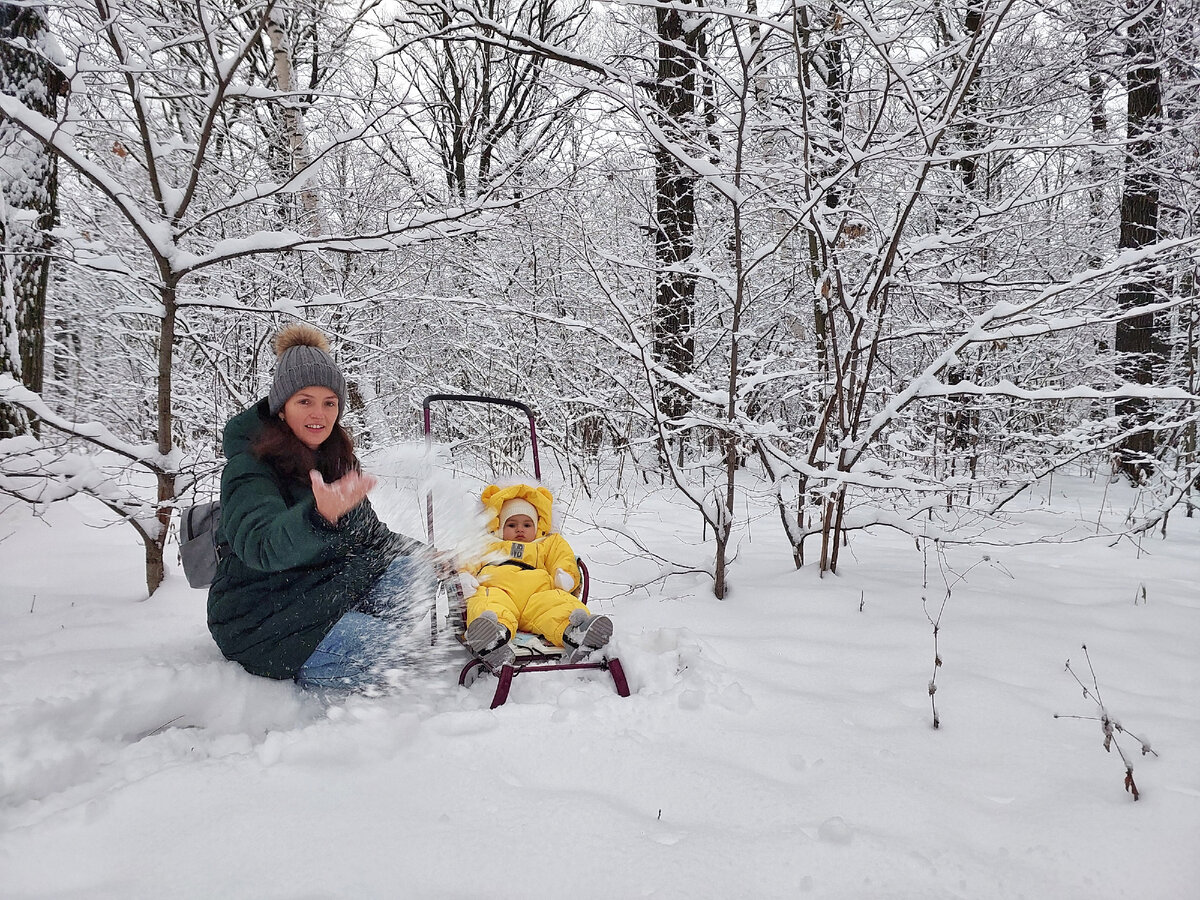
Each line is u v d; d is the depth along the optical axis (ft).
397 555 10.20
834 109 16.16
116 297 21.54
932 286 16.55
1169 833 6.55
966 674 9.84
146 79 14.74
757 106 15.58
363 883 5.78
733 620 12.05
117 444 12.00
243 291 22.12
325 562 9.36
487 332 26.94
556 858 6.10
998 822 6.77
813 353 18.81
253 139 20.40
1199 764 7.64
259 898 5.61
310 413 9.25
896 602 12.57
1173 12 23.76
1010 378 23.39
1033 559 16.15
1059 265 23.91
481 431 27.25
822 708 8.97
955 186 17.58
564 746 8.01
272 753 7.64
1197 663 10.21
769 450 13.78
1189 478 17.46
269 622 9.07
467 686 9.86
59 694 8.48
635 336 13.14
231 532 8.56
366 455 24.58
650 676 9.87
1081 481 29.58
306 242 12.15
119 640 10.70
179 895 5.64
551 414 24.90
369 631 9.44
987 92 19.42
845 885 5.89
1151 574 14.92
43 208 15.58
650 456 27.43
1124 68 21.24
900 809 6.91
